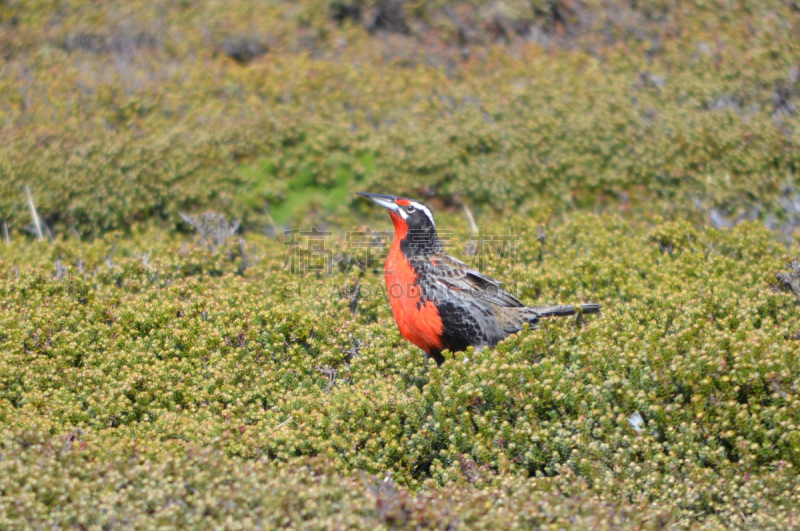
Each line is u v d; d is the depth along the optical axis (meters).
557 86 20.33
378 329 10.12
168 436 7.74
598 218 15.13
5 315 9.71
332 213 17.56
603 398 7.34
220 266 13.01
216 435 7.57
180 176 17.52
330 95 20.62
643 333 8.43
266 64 21.61
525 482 6.73
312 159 18.55
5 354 8.79
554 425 7.27
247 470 6.50
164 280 12.23
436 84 21.02
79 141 17.78
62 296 10.65
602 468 7.04
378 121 19.94
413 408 7.97
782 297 10.12
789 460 6.76
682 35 21.42
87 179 16.86
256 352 9.53
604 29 22.44
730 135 17.66
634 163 17.58
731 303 10.02
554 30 23.00
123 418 8.18
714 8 22.30
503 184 17.59
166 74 20.77
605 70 20.83
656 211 16.38
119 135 18.20
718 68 20.25
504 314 9.66
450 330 9.37
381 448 7.73
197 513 5.94
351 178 18.31
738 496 6.66
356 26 23.50
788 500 6.46
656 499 6.80
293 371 9.30
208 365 9.19
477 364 8.02
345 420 7.97
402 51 22.44
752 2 22.19
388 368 9.49
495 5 23.39
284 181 18.12
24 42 21.27
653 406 7.12
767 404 7.21
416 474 7.84
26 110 18.91
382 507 5.96
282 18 23.38
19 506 5.84
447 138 18.86
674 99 19.38
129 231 16.50
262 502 6.11
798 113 18.58
